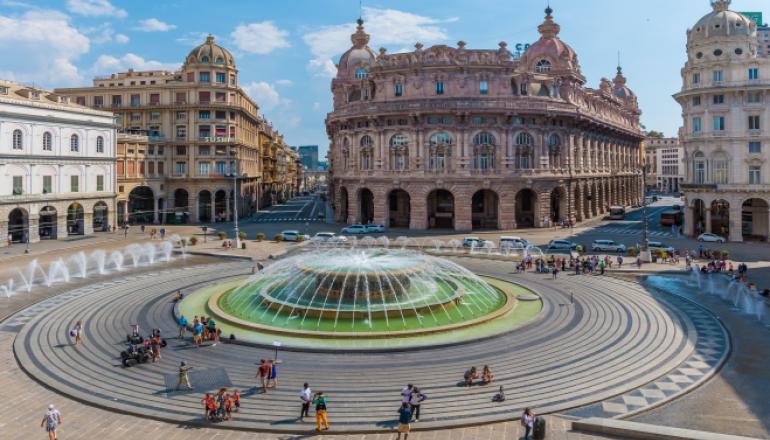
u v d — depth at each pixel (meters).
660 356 31.16
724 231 81.75
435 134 92.94
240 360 30.89
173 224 106.56
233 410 24.67
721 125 76.94
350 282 39.72
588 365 29.94
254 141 136.62
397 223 102.12
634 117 162.50
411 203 94.06
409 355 31.58
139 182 103.50
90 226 87.38
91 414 24.62
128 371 29.31
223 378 28.41
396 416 24.25
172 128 107.50
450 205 99.69
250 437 22.58
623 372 28.86
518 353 31.86
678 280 52.81
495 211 99.38
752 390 26.70
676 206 116.88
